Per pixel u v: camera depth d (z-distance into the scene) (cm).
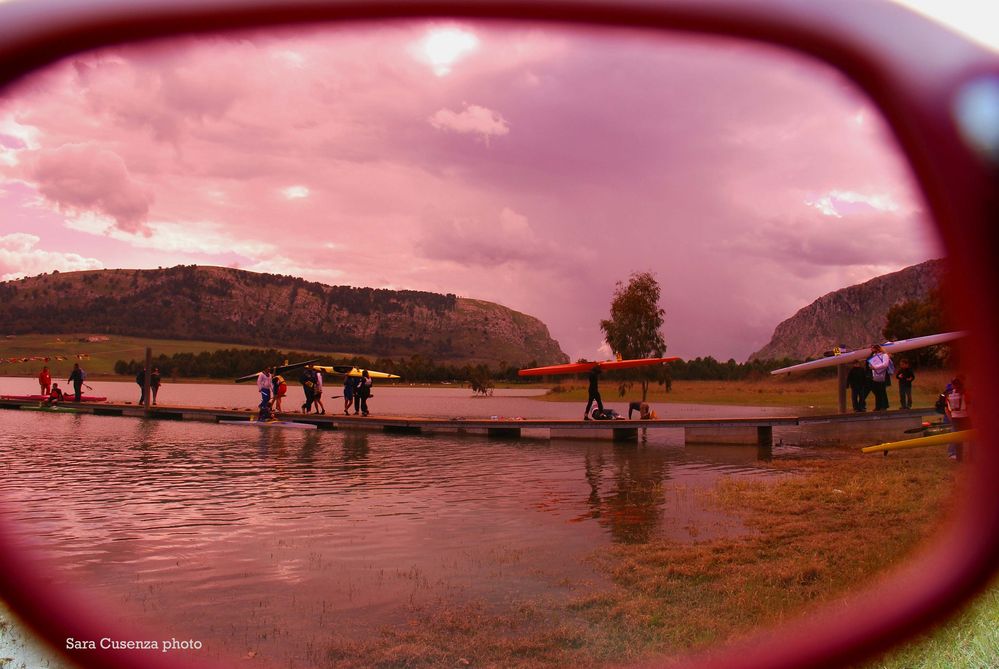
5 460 1252
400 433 1902
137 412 2512
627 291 3728
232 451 1431
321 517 741
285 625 393
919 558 329
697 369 5250
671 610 398
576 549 588
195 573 506
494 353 18625
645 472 1125
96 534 635
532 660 338
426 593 458
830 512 686
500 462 1270
